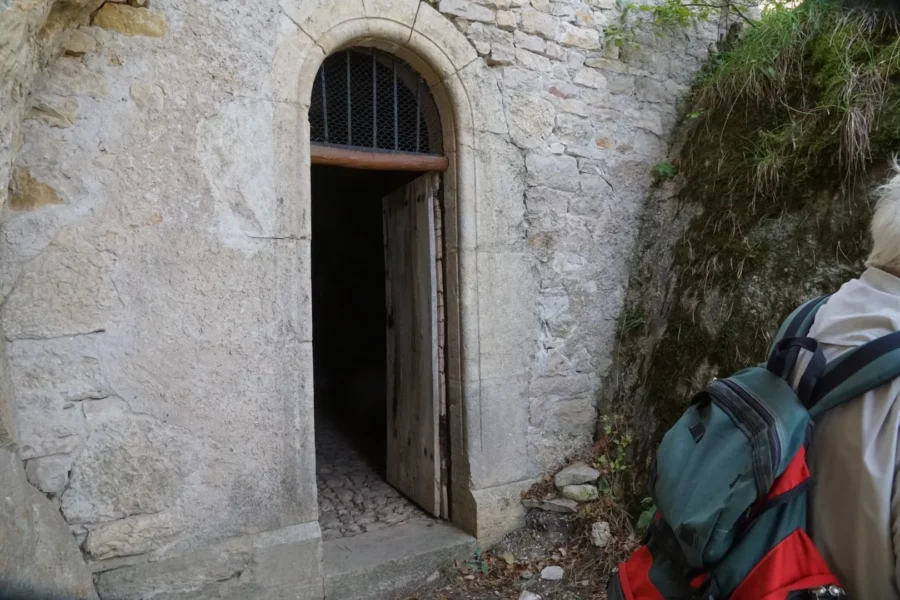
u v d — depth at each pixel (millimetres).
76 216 2117
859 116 2760
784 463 1046
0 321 1984
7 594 1591
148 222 2236
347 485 3812
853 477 990
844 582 1031
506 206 3096
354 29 2631
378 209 5582
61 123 2084
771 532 1068
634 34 3422
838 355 1089
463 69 2912
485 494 3086
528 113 3121
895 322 1032
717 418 1190
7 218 2010
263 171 2445
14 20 1552
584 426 3447
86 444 2156
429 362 3211
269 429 2488
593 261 3424
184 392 2318
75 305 2123
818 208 2871
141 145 2217
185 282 2309
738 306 2984
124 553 2223
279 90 2467
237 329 2414
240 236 2408
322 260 6328
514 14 3029
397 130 3016
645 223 3592
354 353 6012
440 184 3088
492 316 3086
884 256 1119
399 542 2988
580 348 3410
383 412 5488
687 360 3125
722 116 3463
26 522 1798
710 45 3756
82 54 2109
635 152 3533
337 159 2781
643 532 2949
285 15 2465
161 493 2285
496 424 3123
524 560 3004
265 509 2488
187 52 2283
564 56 3211
